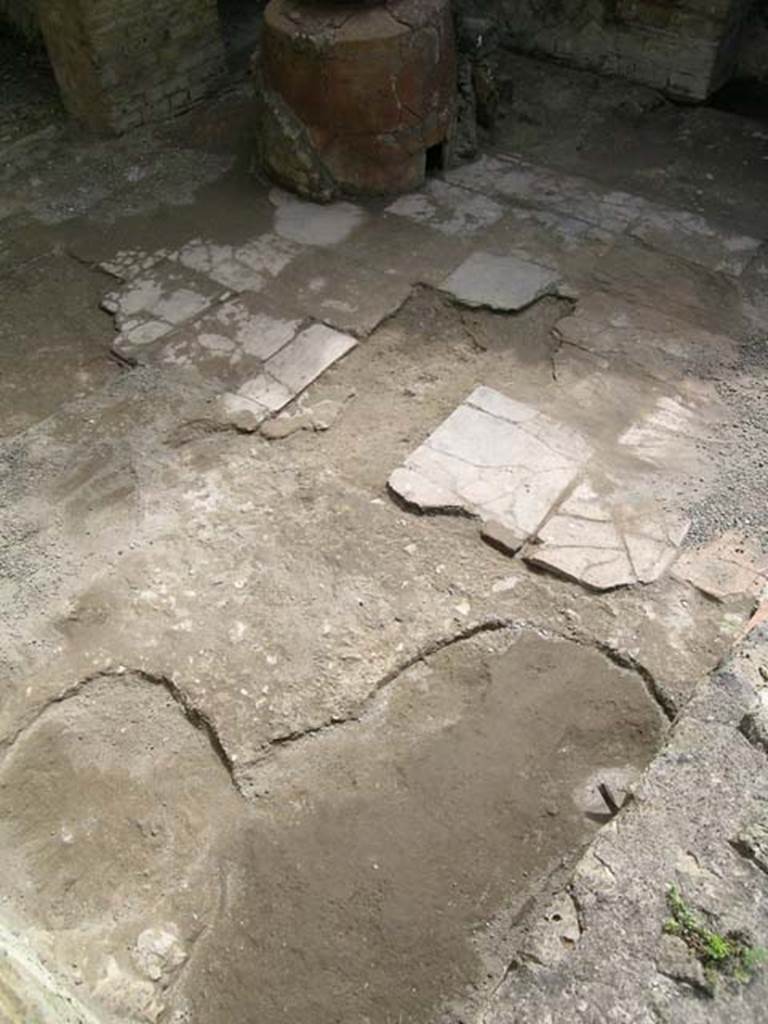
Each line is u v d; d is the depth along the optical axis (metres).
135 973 3.05
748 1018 2.05
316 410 4.87
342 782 3.48
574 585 4.01
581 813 3.35
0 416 4.93
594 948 2.21
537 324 5.30
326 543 4.24
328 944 3.10
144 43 6.66
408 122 5.87
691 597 3.92
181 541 4.28
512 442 4.60
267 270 5.68
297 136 5.91
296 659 3.82
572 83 7.19
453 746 3.55
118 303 5.53
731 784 2.45
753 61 7.16
